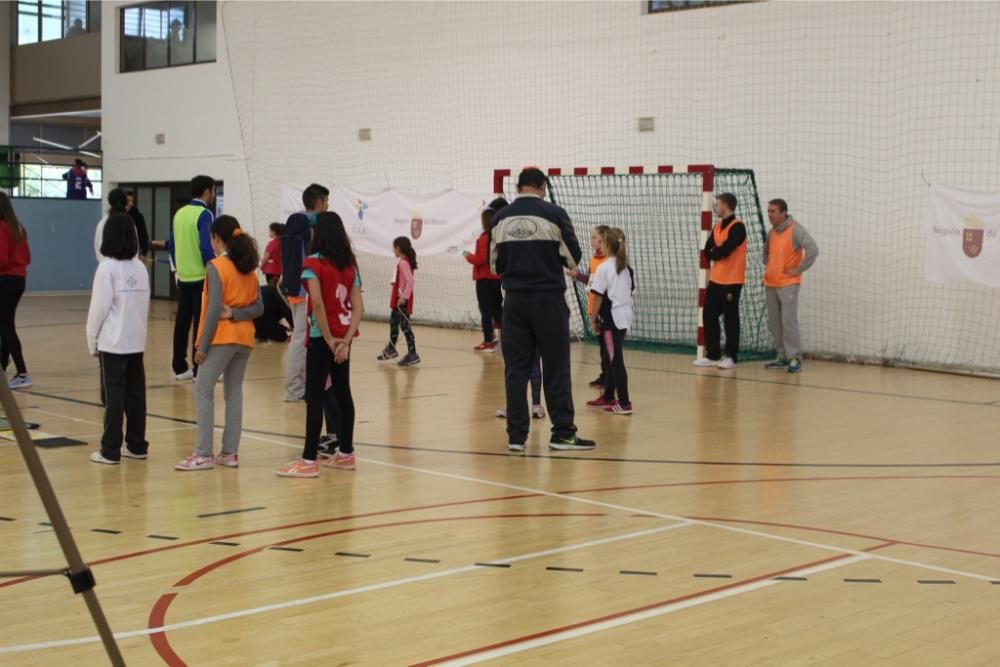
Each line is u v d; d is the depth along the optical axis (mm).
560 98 16016
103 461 7168
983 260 11734
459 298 17156
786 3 13656
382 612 4344
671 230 14953
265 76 20188
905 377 11992
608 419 9078
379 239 17875
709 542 5441
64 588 4621
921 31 12586
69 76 26953
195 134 21531
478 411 9414
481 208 16312
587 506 6176
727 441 8133
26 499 6176
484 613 4340
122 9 22984
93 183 29359
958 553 5277
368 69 18531
